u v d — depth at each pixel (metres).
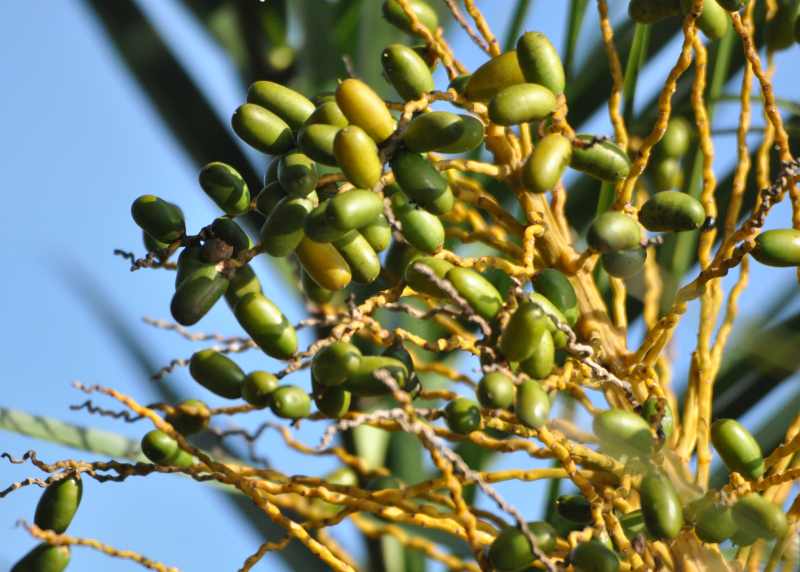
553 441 1.27
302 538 1.28
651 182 1.42
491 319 1.26
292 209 1.28
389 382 1.23
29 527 1.28
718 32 1.35
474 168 1.33
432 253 1.28
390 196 1.29
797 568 1.28
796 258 1.28
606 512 1.27
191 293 1.28
